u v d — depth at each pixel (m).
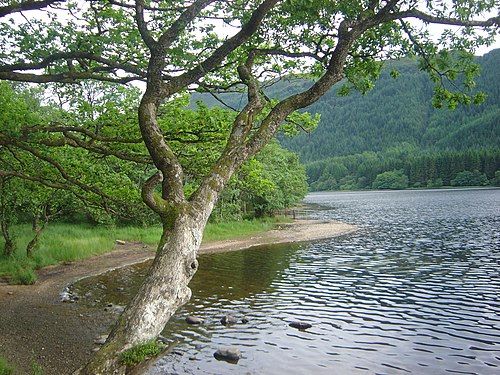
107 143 11.65
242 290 16.28
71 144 10.61
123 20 9.28
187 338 11.02
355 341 10.81
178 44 8.96
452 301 14.28
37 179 12.06
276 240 32.62
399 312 13.23
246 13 8.27
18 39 8.81
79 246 24.73
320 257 24.38
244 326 12.00
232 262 22.97
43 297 15.20
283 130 10.65
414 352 10.05
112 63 8.89
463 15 7.34
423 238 31.67
